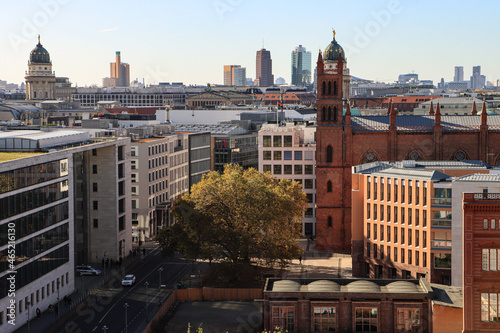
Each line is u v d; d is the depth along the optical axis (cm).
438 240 12750
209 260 14838
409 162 14388
